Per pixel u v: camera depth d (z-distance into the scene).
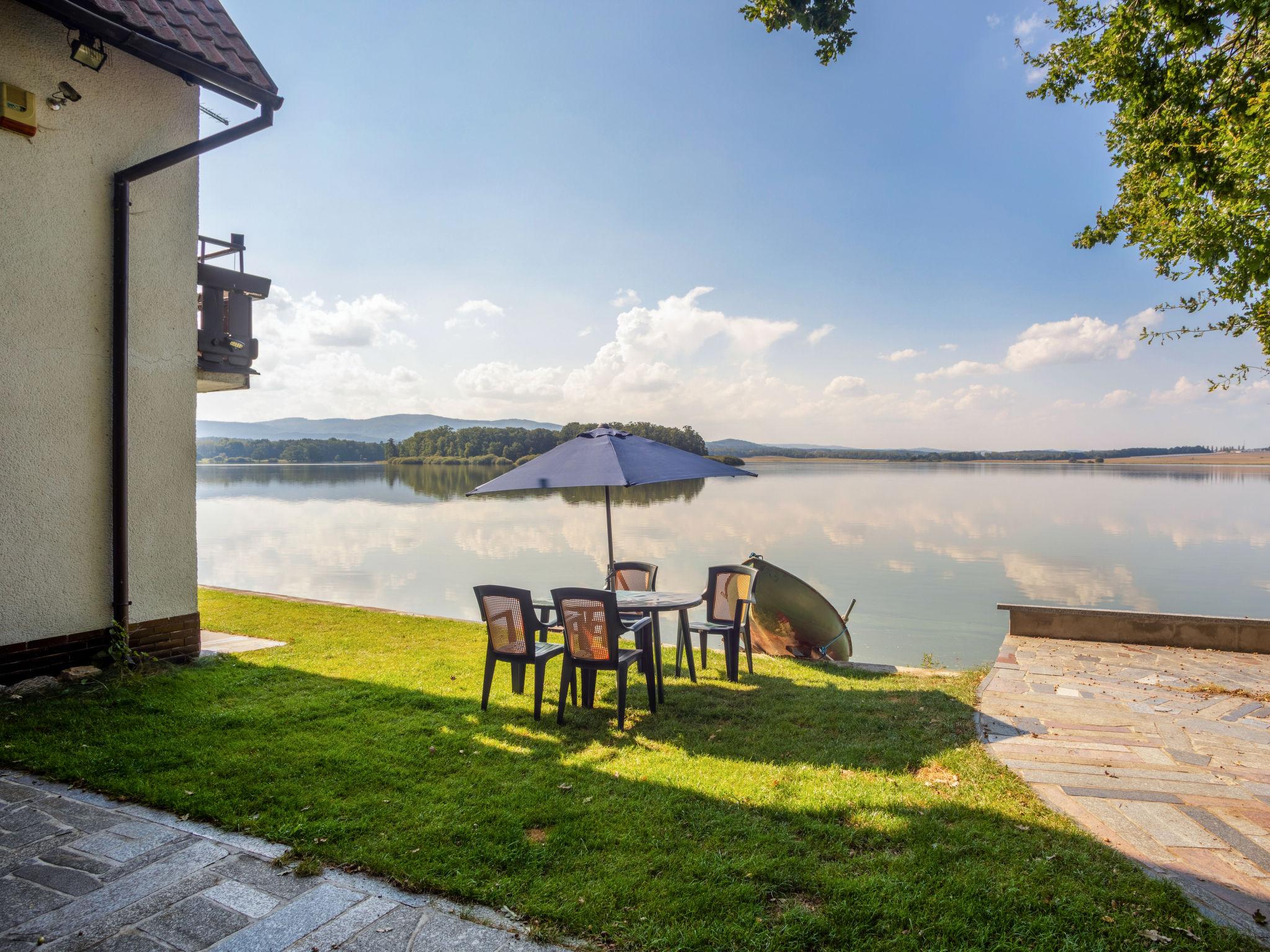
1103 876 3.12
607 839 3.38
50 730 4.64
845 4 5.01
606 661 5.27
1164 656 7.65
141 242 6.27
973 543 25.58
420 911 2.76
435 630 8.95
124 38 5.48
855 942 2.62
